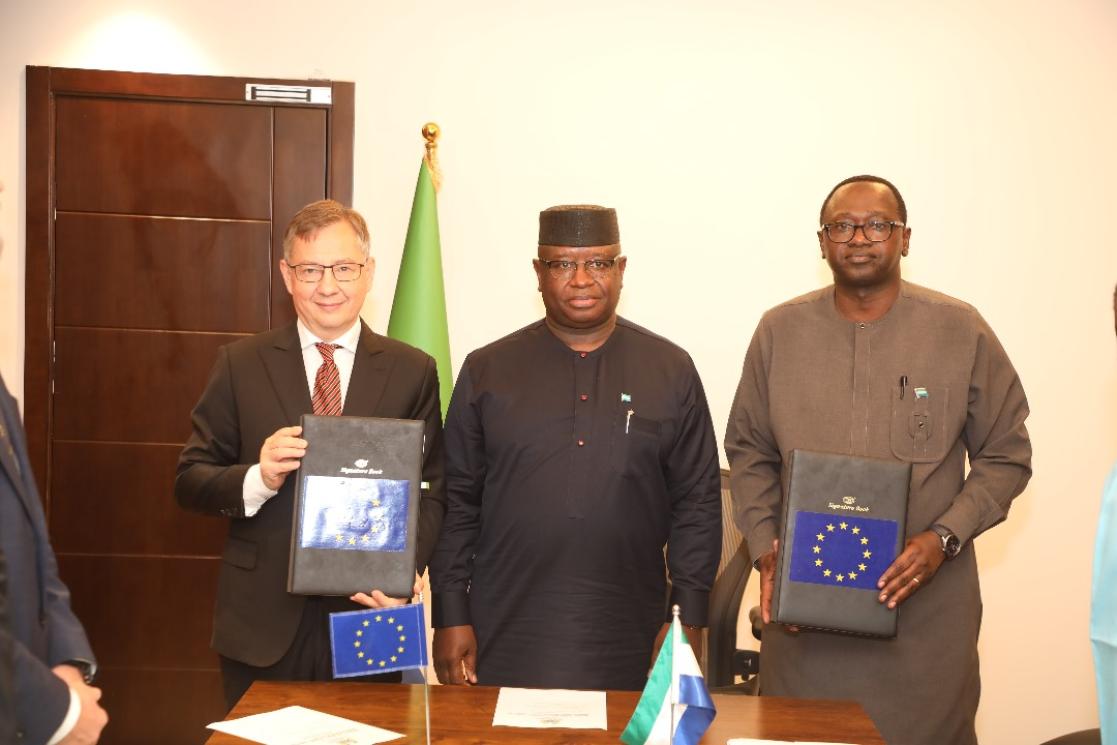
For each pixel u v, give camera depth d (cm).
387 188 394
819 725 197
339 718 194
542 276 261
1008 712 398
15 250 386
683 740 181
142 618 394
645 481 259
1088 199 394
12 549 161
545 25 393
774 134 396
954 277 396
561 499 254
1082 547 396
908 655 255
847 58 394
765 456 275
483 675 258
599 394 260
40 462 389
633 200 396
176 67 389
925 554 238
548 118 395
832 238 261
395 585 206
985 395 262
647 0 393
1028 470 262
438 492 250
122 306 392
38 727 152
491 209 396
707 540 262
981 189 395
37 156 385
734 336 399
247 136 392
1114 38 391
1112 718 176
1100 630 180
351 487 208
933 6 393
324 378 246
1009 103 394
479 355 271
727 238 397
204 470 237
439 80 393
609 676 254
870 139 395
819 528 230
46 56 386
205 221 393
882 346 264
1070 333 395
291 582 205
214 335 395
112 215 390
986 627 398
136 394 393
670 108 395
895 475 231
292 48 391
